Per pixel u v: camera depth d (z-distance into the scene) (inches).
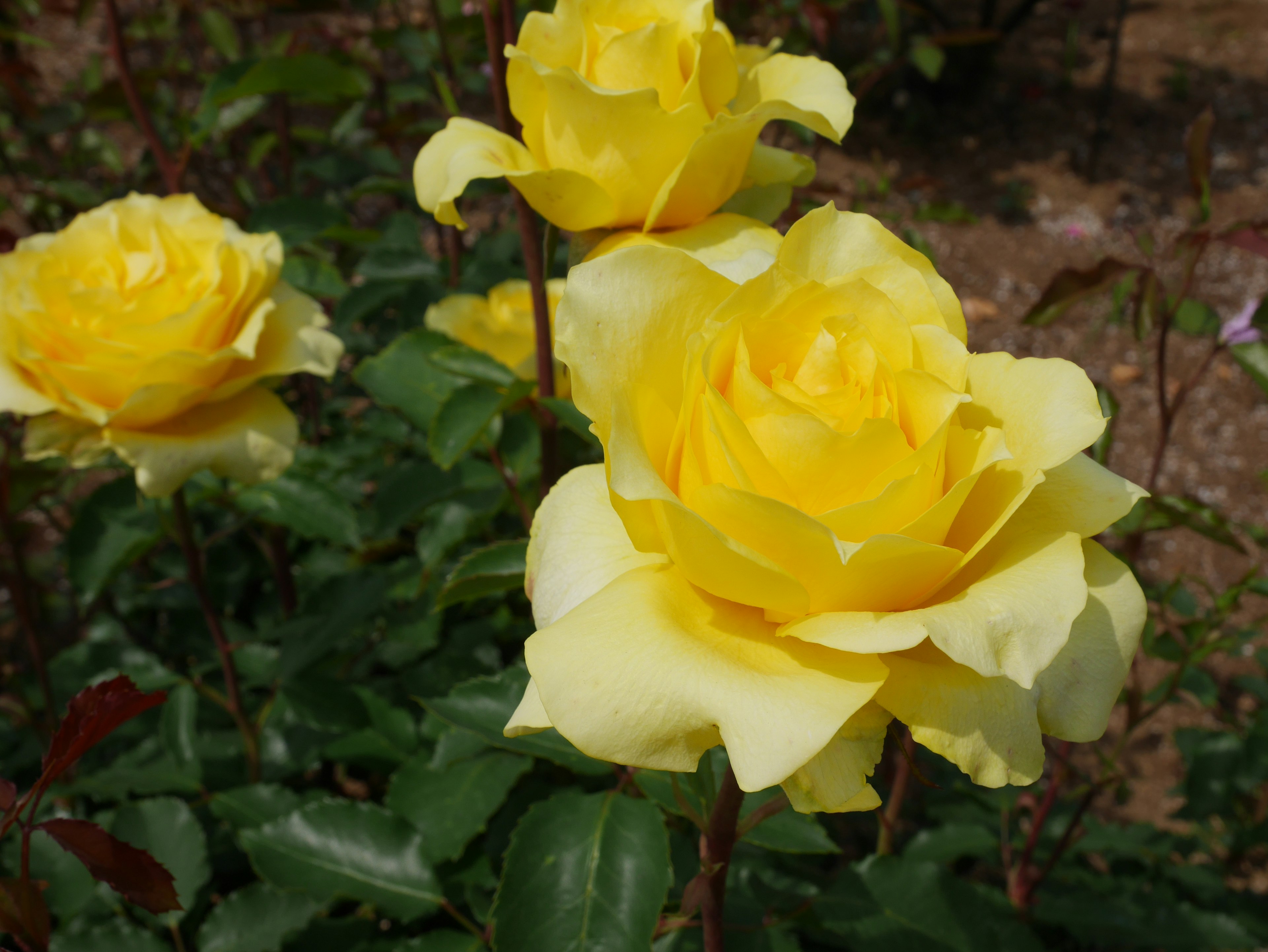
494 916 13.4
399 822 16.9
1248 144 71.5
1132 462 49.0
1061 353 54.7
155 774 19.9
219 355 16.3
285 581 25.0
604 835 13.8
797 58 14.8
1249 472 48.4
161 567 25.6
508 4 15.4
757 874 17.3
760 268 11.7
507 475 19.3
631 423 10.0
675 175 13.1
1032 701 9.9
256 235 17.8
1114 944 22.9
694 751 9.6
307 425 29.2
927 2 66.9
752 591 9.9
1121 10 65.2
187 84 44.4
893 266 10.8
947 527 9.9
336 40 35.6
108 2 20.8
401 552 24.5
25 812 18.9
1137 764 34.6
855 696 9.6
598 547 11.0
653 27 13.2
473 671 21.9
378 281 24.5
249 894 16.8
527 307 22.1
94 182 40.8
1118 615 10.2
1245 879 29.2
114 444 16.2
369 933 17.6
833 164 68.1
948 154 70.7
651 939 13.2
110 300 16.7
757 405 10.0
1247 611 41.6
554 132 13.5
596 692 9.7
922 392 10.1
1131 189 67.0
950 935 16.1
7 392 16.1
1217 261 60.1
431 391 19.2
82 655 23.4
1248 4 90.8
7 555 30.4
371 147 32.0
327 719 19.5
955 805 23.2
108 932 16.5
